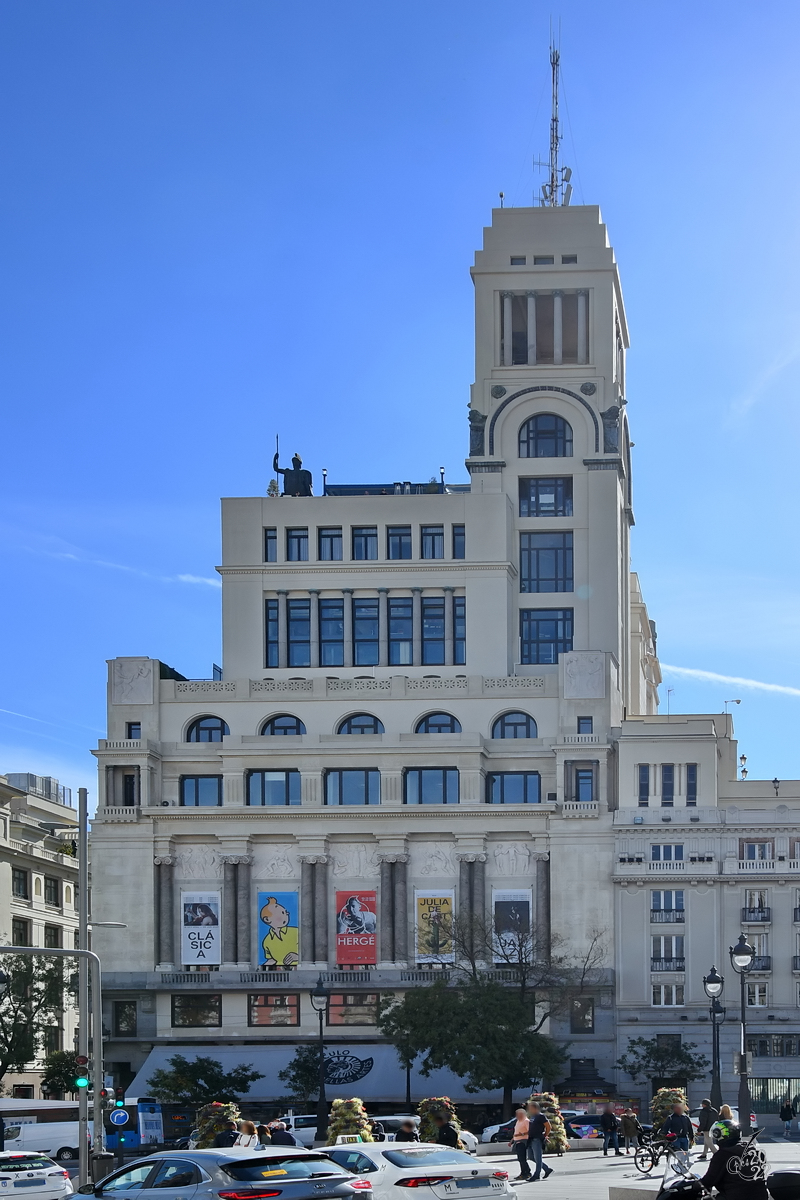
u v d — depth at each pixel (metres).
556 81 165.62
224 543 148.00
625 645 161.38
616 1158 77.44
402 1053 120.69
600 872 133.38
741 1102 68.62
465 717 140.25
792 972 128.75
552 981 127.94
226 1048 133.00
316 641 145.75
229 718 142.12
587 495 151.00
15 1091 135.38
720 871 131.38
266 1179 34.72
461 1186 41.88
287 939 136.00
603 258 154.38
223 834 137.50
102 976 136.00
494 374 153.88
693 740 134.38
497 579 145.25
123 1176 37.06
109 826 138.62
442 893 135.50
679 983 130.38
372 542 147.62
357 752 137.88
